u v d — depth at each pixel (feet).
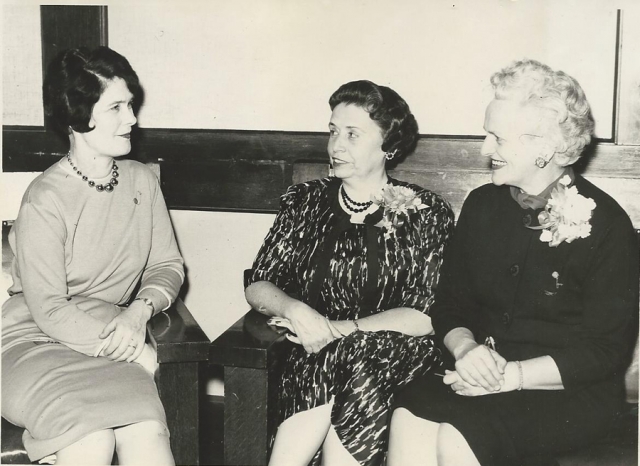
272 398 5.80
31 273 5.98
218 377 8.76
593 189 5.74
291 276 6.68
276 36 8.30
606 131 7.76
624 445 5.40
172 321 6.20
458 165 7.72
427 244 6.45
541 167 5.64
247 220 8.78
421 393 5.57
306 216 6.70
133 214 6.54
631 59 7.60
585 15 7.69
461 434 5.17
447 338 5.89
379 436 5.63
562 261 5.62
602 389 5.57
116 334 5.86
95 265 6.34
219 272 8.93
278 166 8.46
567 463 5.27
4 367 5.87
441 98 8.09
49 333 5.95
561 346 5.63
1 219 8.61
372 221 6.51
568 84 5.48
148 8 8.43
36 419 5.41
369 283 6.41
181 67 8.52
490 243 5.94
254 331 5.99
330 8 8.16
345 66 8.24
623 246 5.49
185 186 8.67
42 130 8.58
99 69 6.00
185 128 8.63
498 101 5.58
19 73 8.54
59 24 8.45
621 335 5.46
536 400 5.43
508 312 5.84
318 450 5.85
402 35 8.07
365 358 5.73
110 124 6.12
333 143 6.47
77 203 6.23
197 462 5.82
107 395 5.49
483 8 7.87
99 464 5.26
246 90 8.46
